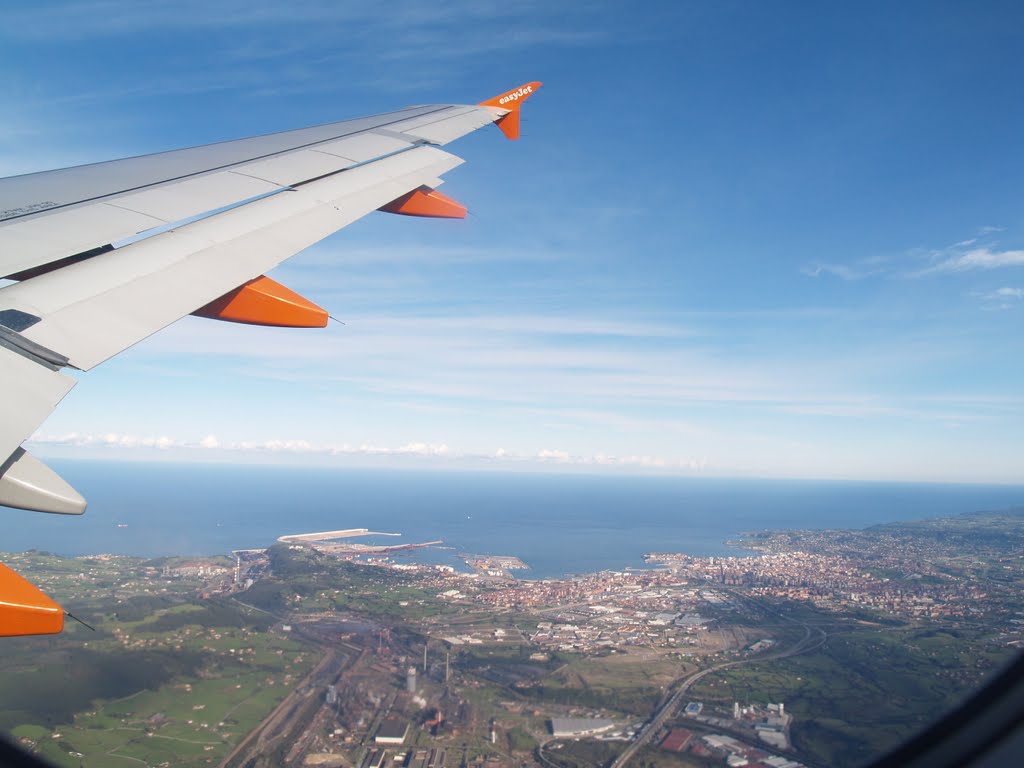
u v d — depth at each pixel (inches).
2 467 105.3
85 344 142.7
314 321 204.4
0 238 178.2
